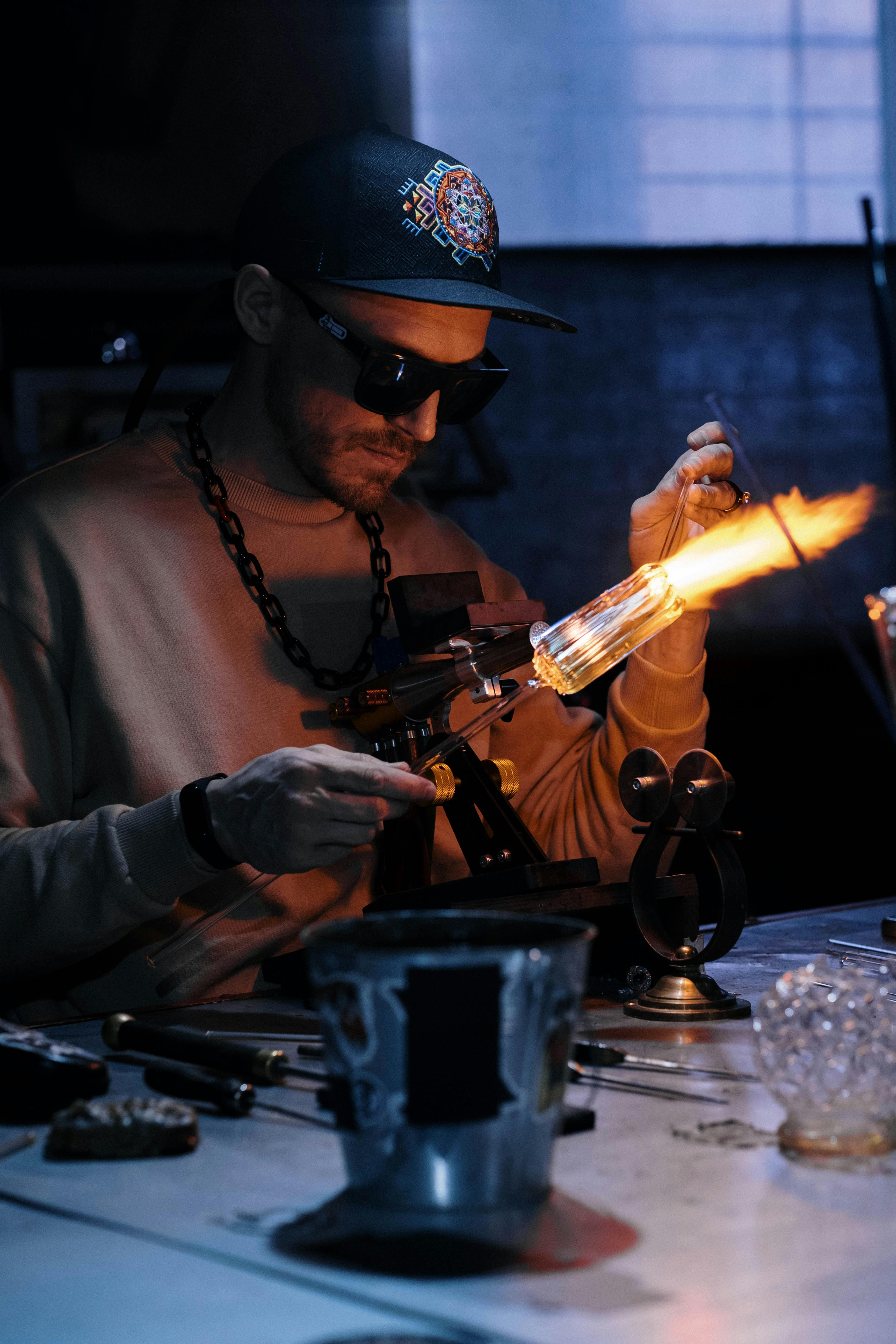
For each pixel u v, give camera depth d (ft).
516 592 5.48
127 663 4.53
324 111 17.88
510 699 3.67
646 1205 2.10
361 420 4.45
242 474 4.81
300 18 17.54
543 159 24.11
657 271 24.31
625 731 4.70
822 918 4.67
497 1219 2.04
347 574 4.92
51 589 4.57
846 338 24.67
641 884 3.59
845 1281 1.82
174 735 4.52
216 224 18.20
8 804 4.37
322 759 3.51
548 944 2.06
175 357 17.30
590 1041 3.06
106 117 17.60
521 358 24.12
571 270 24.18
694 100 24.39
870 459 24.73
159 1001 4.51
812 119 24.66
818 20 24.53
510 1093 2.03
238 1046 2.81
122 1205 2.13
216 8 17.35
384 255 4.21
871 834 15.83
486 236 4.34
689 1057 2.97
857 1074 2.30
